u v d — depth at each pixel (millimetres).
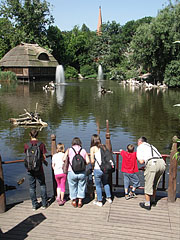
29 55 58750
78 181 5715
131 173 6035
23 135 14742
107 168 5578
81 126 17125
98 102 28172
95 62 80375
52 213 5543
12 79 56031
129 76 59031
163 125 17391
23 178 8984
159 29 42750
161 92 39062
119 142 13523
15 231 4906
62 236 4738
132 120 19031
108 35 81938
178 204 5875
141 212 5535
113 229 4938
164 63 47219
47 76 64000
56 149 6234
